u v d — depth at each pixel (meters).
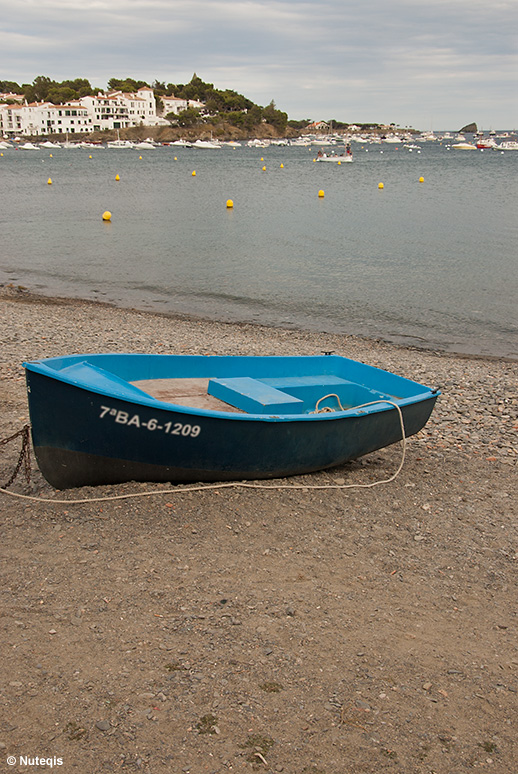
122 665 4.27
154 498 6.53
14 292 19.77
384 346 15.36
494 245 28.86
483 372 13.30
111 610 4.82
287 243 29.55
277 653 4.50
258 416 6.56
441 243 29.45
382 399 8.38
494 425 10.18
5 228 33.47
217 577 5.37
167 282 21.94
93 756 3.57
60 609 4.80
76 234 31.61
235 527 6.21
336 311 18.69
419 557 6.06
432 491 7.58
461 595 5.52
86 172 85.31
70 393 5.94
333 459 7.49
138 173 83.69
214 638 4.60
